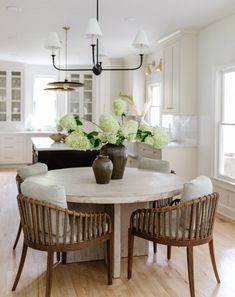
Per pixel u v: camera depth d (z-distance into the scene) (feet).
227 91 15.76
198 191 8.32
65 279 9.32
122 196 8.35
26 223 8.27
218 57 15.72
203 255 11.00
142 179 10.33
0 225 13.61
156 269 9.97
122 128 9.54
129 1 12.85
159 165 12.09
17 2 13.14
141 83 24.84
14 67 28.40
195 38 17.44
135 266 10.16
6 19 15.42
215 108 16.15
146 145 19.38
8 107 28.66
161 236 8.45
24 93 28.89
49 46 12.30
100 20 15.33
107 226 8.83
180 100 17.58
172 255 11.04
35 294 8.50
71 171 11.74
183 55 17.40
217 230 13.47
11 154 28.37
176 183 9.77
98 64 13.04
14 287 8.68
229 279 9.37
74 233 8.18
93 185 9.43
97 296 8.44
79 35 18.22
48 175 10.93
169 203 10.62
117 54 23.98
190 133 18.29
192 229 8.25
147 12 14.17
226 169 15.96
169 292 8.67
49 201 7.88
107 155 10.00
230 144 15.60
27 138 28.45
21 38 19.31
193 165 17.94
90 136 9.51
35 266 10.12
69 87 18.20
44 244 8.00
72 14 14.58
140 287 8.91
